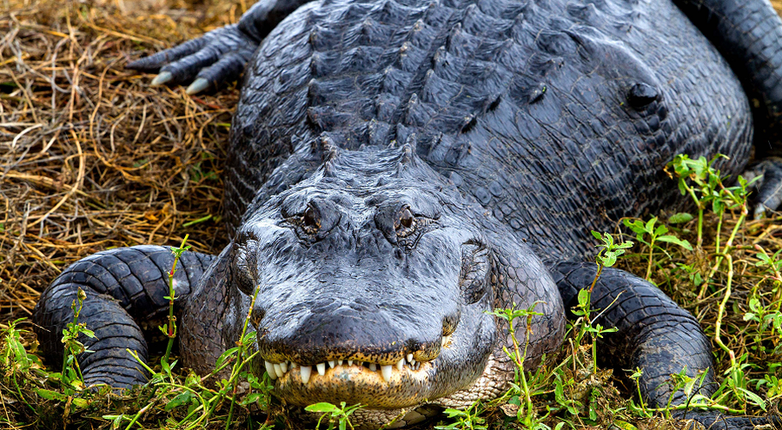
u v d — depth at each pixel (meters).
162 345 12.48
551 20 14.47
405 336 7.68
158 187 16.95
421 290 8.42
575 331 10.85
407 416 9.55
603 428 9.38
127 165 17.41
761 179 17.47
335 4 15.82
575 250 13.09
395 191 9.51
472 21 14.14
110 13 22.39
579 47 14.02
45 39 20.34
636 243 14.45
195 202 16.77
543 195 12.65
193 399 9.25
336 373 7.69
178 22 23.36
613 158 13.70
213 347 10.33
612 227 13.89
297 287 8.27
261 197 11.70
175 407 9.42
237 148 14.64
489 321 9.66
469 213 10.65
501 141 12.49
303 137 12.54
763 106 17.41
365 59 13.53
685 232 14.72
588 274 12.01
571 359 10.09
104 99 18.83
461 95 12.74
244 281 9.53
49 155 17.22
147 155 17.67
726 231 15.62
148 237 15.55
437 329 8.05
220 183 17.28
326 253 8.63
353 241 8.73
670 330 11.16
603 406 9.52
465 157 11.86
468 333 9.16
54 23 21.05
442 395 8.85
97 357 10.92
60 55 19.98
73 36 20.55
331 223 8.84
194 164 17.58
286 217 9.45
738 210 16.66
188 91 19.39
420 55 13.46
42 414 9.52
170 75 19.47
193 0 25.44
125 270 11.94
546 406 9.49
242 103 15.36
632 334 11.38
